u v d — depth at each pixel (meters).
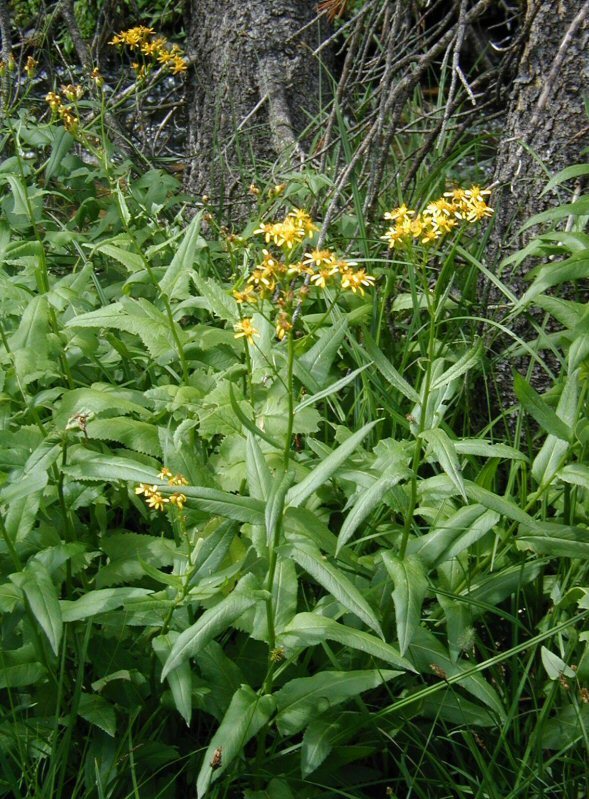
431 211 0.88
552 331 1.29
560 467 0.97
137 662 0.95
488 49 2.99
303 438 1.19
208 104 2.01
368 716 0.89
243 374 1.15
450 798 0.91
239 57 1.93
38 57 2.16
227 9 1.94
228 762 0.81
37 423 1.04
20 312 1.22
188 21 2.06
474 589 1.01
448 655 0.95
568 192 1.31
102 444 1.06
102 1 2.41
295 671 0.96
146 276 1.19
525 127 1.34
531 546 0.97
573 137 1.30
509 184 1.36
